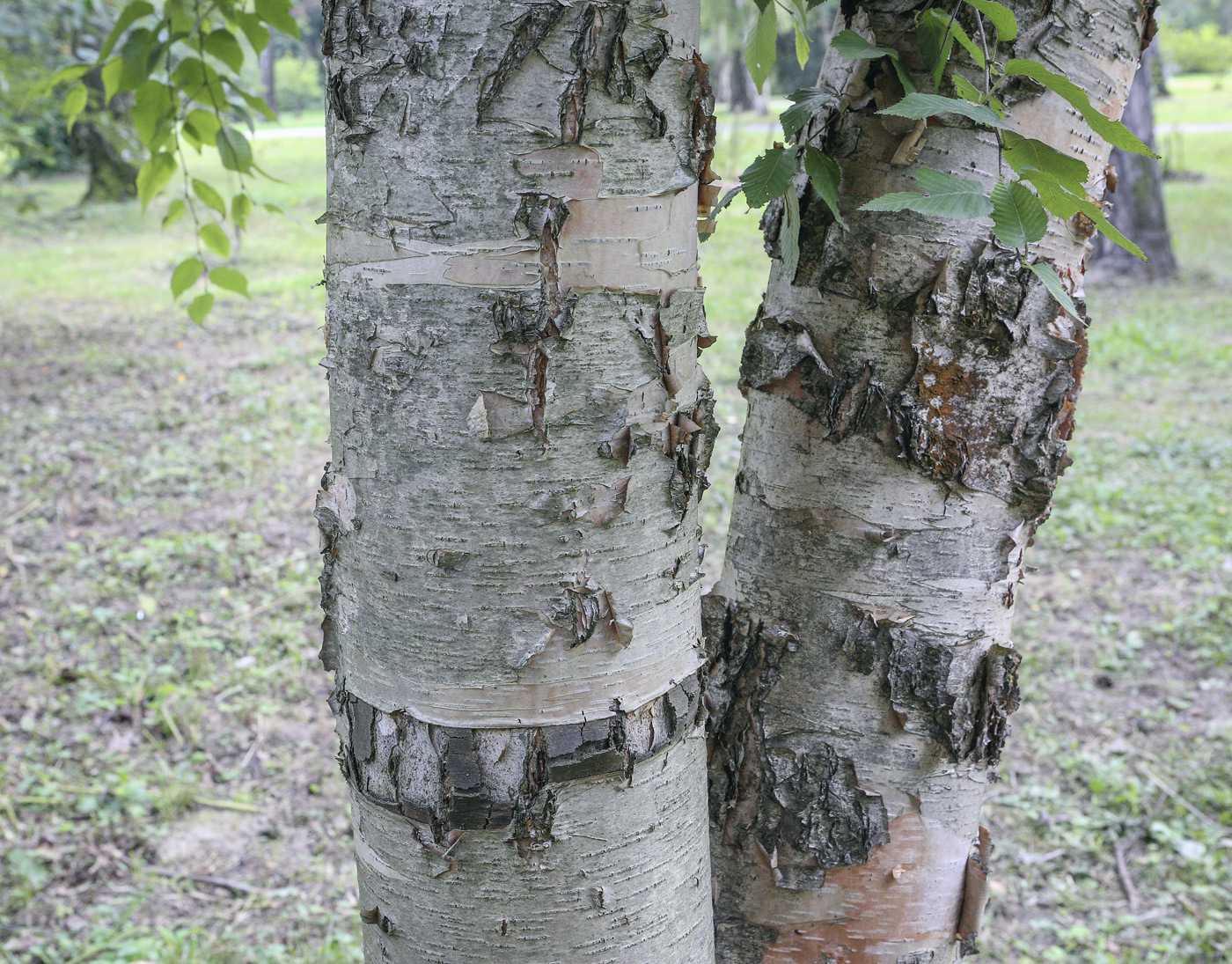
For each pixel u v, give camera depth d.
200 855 3.46
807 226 1.40
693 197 1.10
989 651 1.48
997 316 1.34
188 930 3.11
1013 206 0.92
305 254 12.46
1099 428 6.95
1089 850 3.49
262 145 21.56
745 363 1.49
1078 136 1.32
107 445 6.57
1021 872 3.43
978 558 1.45
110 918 3.15
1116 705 4.23
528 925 1.12
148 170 2.28
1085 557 5.34
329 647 1.19
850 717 1.50
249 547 5.32
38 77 6.94
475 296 0.99
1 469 6.14
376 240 1.02
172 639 4.54
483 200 0.98
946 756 1.50
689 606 1.17
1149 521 5.64
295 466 6.32
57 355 8.46
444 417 1.02
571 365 1.02
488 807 1.09
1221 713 4.13
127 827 3.53
